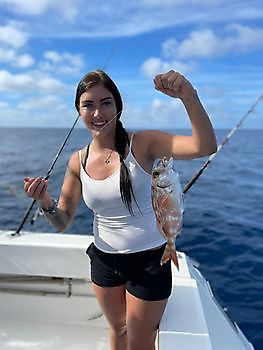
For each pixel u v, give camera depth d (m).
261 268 5.19
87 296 2.53
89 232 7.22
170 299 2.05
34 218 2.93
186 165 18.14
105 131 1.66
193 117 1.46
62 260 2.38
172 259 1.58
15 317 2.60
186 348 1.61
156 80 1.47
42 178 1.78
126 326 1.89
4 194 11.20
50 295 2.54
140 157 1.64
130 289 1.71
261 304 4.20
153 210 1.67
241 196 10.73
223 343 2.05
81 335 2.48
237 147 34.56
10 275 2.53
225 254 5.75
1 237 2.56
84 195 1.77
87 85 1.66
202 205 9.34
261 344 3.45
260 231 6.96
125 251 1.68
